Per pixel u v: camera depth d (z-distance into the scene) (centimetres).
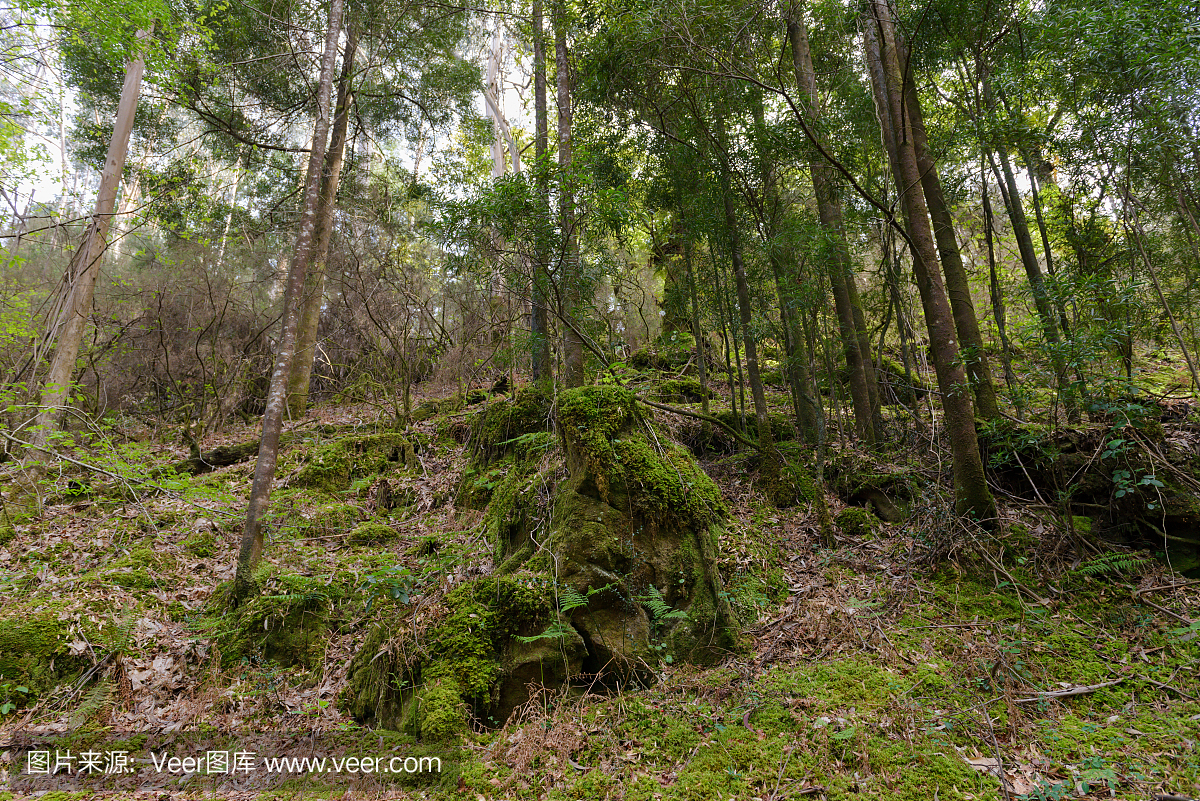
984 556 483
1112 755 284
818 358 739
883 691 351
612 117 710
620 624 414
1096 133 518
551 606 401
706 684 385
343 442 838
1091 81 501
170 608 525
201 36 775
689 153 650
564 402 495
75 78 971
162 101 1016
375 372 1105
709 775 297
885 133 614
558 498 479
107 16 646
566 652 388
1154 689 338
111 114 1091
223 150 1212
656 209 738
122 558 584
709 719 347
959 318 592
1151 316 591
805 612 457
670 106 657
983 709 327
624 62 618
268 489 559
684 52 574
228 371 1106
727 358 750
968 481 516
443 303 1137
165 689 432
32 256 1304
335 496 765
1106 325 470
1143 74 446
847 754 301
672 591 436
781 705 350
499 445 700
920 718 324
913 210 547
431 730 339
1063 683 350
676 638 421
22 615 455
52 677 425
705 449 739
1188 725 301
